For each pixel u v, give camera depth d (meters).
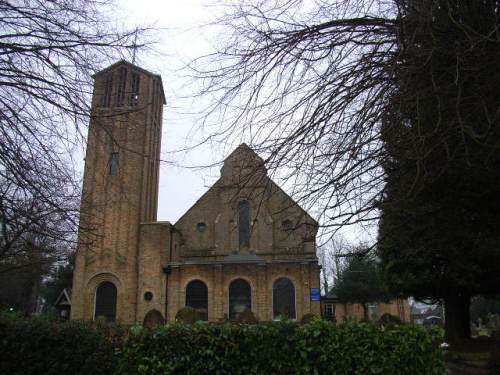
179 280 29.45
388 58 5.29
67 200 7.70
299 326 6.62
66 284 43.06
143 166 31.06
